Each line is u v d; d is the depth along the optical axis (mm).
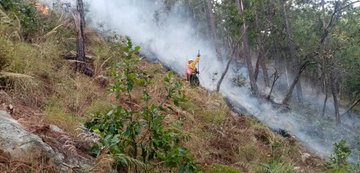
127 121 4352
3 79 5625
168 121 5969
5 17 7160
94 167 3877
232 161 7133
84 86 6852
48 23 8781
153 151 4254
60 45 8242
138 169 4230
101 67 8055
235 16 14625
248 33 16484
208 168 5859
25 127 4129
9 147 3518
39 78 6297
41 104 5621
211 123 8180
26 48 6664
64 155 3863
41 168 3479
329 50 17125
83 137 4539
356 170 8852
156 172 4461
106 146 3902
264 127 9617
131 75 4426
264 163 7082
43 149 3688
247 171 6824
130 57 4418
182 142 6309
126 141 4230
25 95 5547
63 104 5871
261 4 16234
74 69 7680
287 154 8766
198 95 9672
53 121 4855
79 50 7777
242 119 9758
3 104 4898
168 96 4480
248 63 16781
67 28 9320
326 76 19875
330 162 9258
